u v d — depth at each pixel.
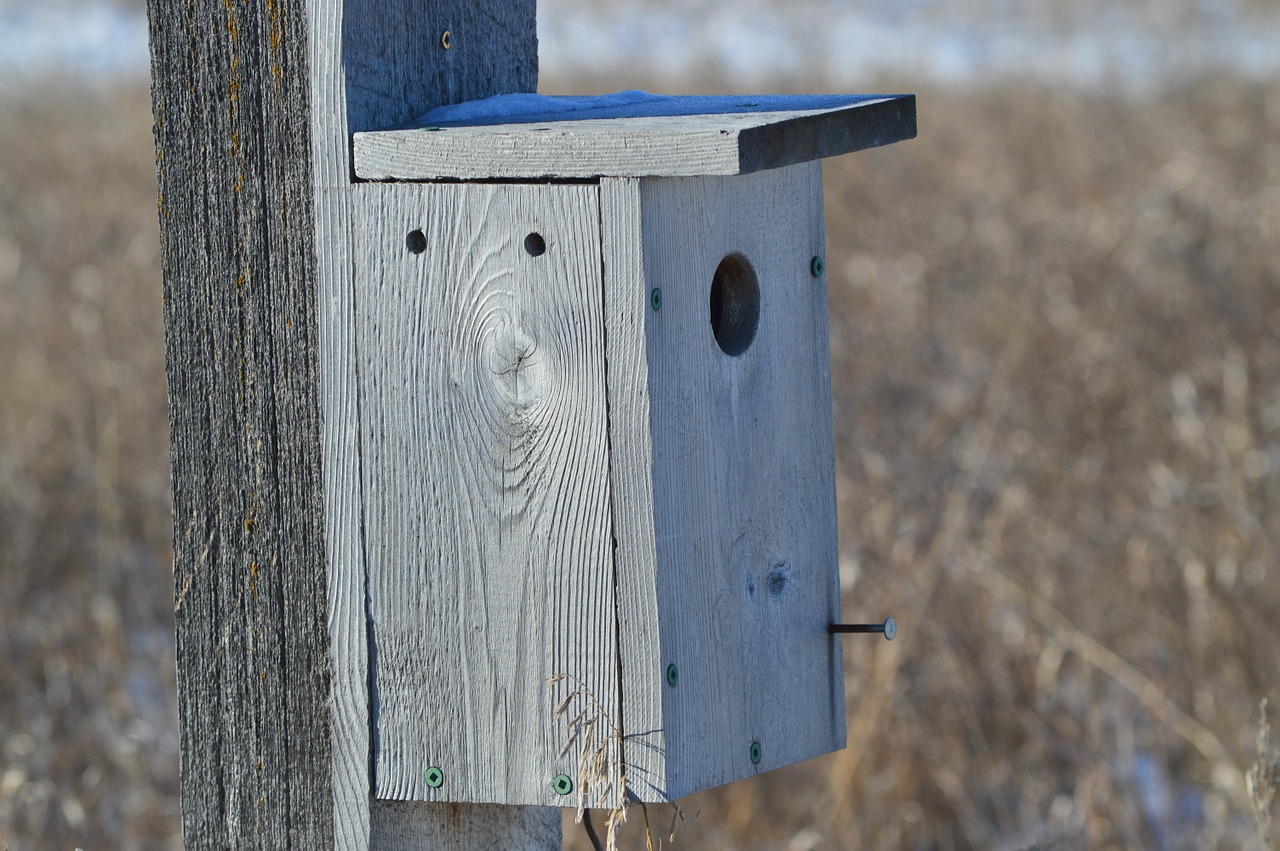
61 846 9.05
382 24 5.59
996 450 13.55
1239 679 10.15
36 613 12.10
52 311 16.14
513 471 5.35
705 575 5.55
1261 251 16.34
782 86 26.12
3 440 13.96
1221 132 21.23
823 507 6.28
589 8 33.16
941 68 28.05
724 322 5.93
